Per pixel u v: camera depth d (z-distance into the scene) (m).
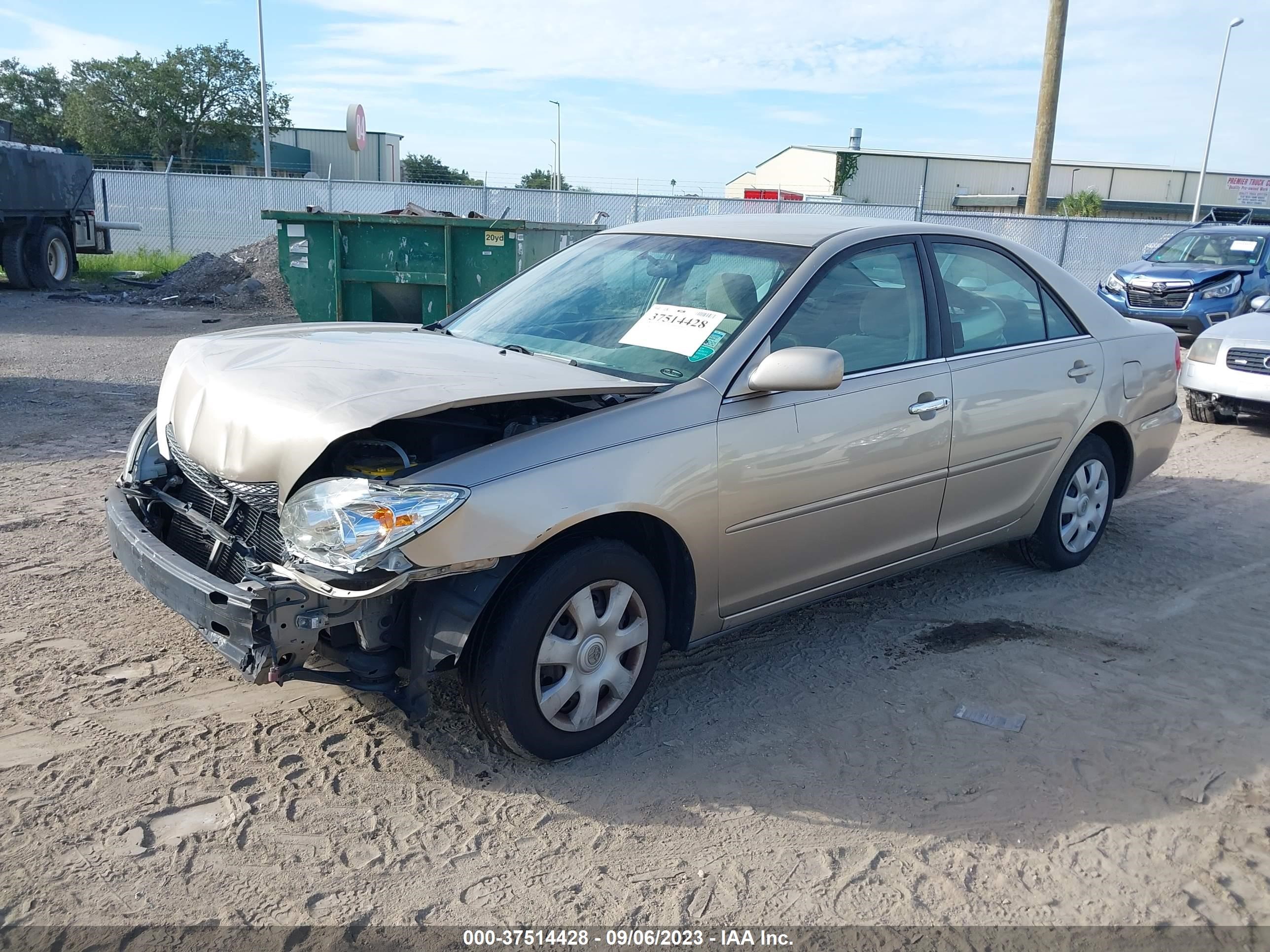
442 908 2.65
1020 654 4.28
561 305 4.20
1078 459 5.03
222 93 50.19
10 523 5.38
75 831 2.88
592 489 3.10
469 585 2.99
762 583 3.73
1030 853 2.96
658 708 3.74
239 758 3.28
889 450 3.96
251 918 2.58
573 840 2.96
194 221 25.69
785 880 2.82
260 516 3.14
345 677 3.03
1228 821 3.14
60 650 3.94
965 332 4.39
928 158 48.69
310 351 3.63
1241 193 52.91
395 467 3.04
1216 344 8.88
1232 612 4.79
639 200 23.23
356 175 25.34
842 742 3.54
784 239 4.08
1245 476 7.35
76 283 20.38
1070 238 20.69
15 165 17.42
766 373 3.41
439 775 3.24
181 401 3.51
